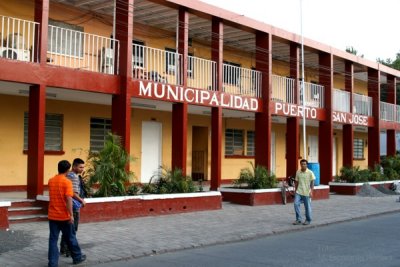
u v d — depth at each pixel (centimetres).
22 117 1590
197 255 903
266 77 1939
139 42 1917
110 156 1287
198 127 2258
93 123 1797
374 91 2756
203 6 1677
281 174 2644
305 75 2661
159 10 1733
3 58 1196
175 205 1423
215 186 1739
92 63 1698
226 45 2233
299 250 953
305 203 1307
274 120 2417
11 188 1554
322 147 2317
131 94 1455
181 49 1647
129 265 813
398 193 2367
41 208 1223
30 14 1584
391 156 2819
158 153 2012
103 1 1648
